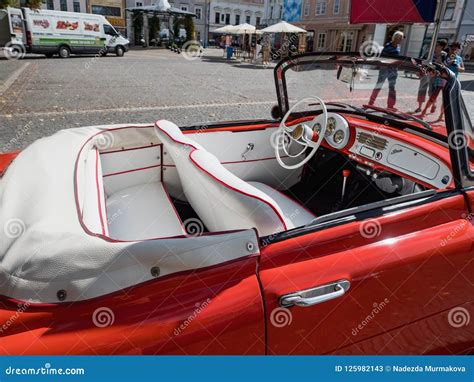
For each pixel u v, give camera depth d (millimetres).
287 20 34281
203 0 41656
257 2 44656
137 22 31047
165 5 26828
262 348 1355
